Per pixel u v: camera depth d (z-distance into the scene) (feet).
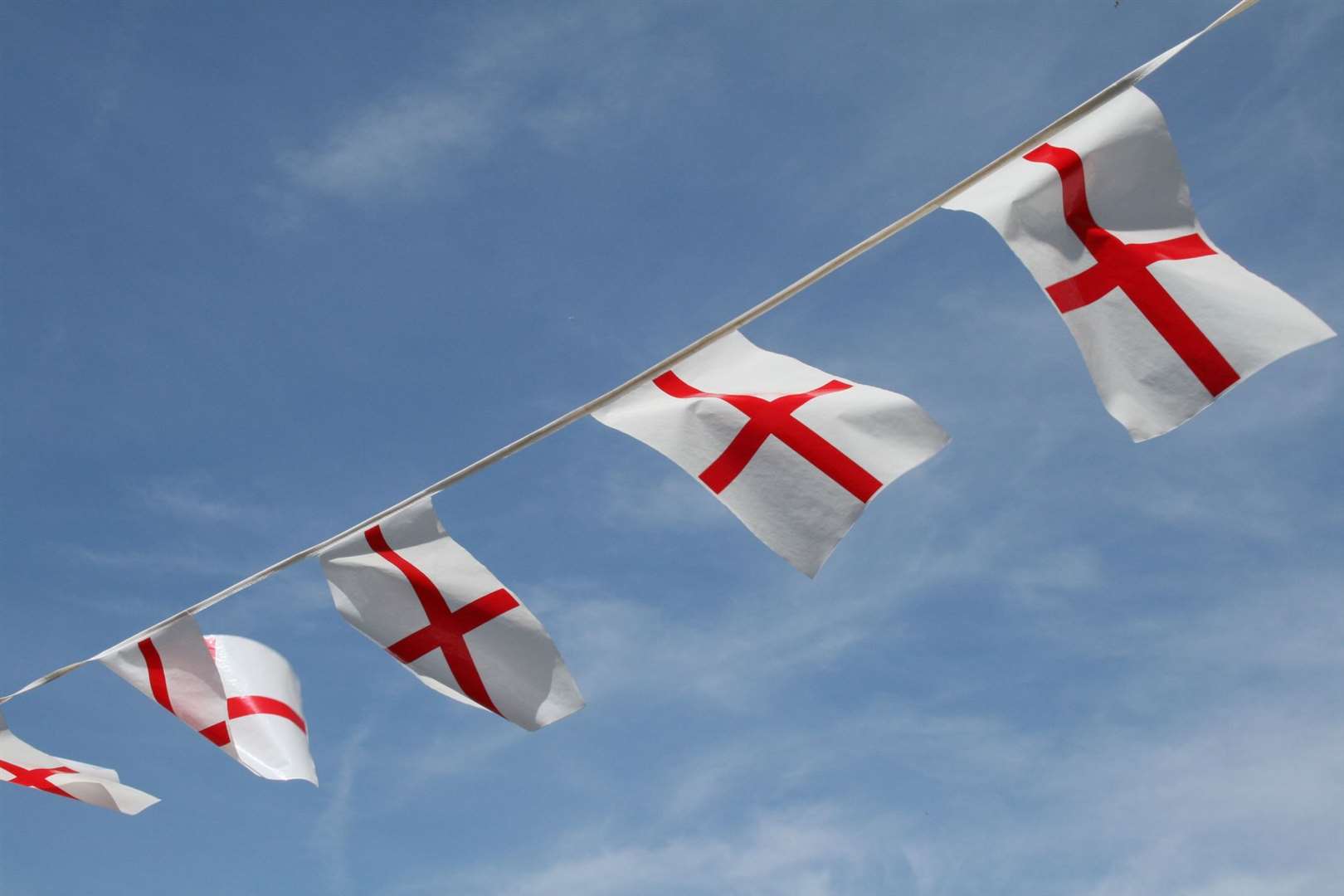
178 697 18.39
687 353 15.25
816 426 14.25
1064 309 13.07
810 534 13.92
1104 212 13.19
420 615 16.52
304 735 18.76
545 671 16.14
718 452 14.49
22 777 19.06
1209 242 12.91
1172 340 12.61
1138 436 12.53
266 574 17.51
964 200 13.73
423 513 16.75
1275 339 12.17
